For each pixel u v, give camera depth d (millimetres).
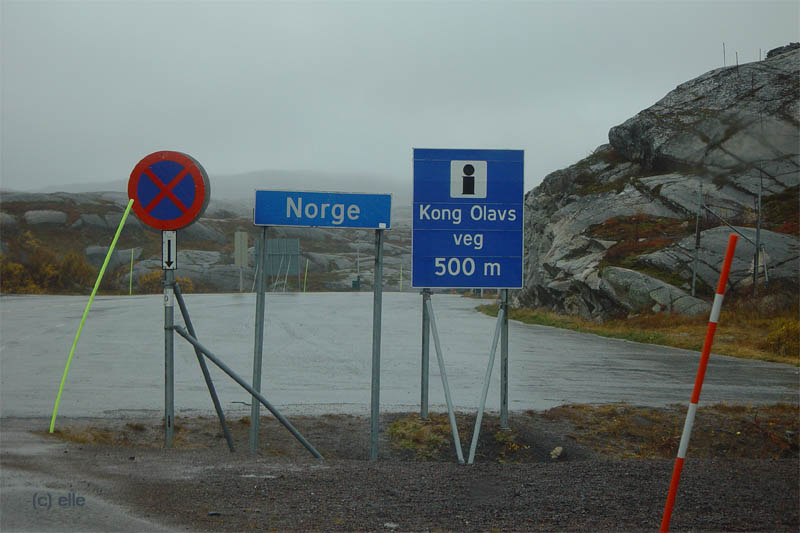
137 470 6840
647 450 9672
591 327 29938
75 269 62969
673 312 30578
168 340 8461
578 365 17781
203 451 8211
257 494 6223
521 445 9609
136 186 8148
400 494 6406
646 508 6129
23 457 7117
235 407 11375
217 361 8328
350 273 100750
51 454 7324
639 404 12227
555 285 37062
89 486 6168
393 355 18766
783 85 13164
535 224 47000
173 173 8094
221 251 97000
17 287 57125
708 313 29812
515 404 12180
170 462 7266
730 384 15086
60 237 85125
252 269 86750
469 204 9422
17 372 14273
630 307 31875
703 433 10195
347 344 21141
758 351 22266
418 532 5398
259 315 8789
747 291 31234
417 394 12992
